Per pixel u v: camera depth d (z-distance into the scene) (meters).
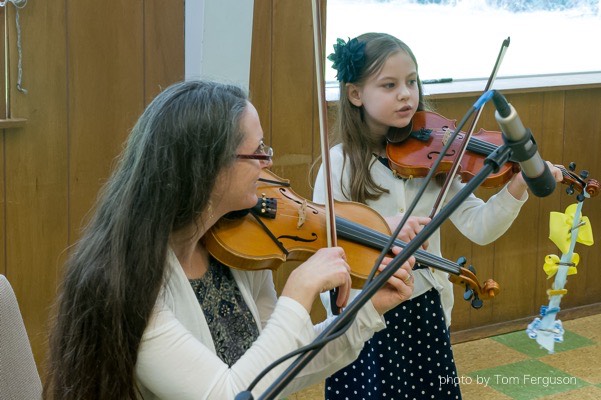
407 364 2.12
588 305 3.82
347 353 1.49
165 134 1.32
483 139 2.31
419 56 3.39
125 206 1.32
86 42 2.57
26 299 2.60
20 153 2.52
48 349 1.38
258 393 1.27
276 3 2.88
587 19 3.78
